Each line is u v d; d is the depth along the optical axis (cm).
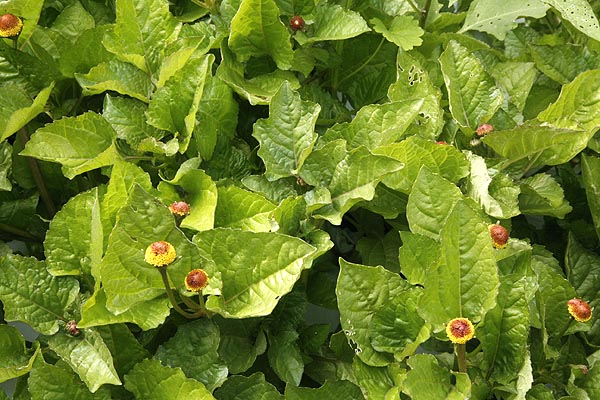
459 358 85
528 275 89
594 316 97
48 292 90
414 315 88
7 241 99
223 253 86
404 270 89
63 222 91
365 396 87
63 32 102
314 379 93
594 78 98
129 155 95
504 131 95
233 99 99
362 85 108
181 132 96
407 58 100
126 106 96
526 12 107
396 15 109
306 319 102
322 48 105
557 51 107
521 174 98
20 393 90
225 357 91
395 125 94
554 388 92
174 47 98
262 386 89
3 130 95
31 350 90
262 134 94
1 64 97
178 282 86
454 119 98
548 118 99
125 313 86
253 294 87
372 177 91
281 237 86
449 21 110
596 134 101
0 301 97
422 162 94
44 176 98
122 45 98
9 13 95
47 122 100
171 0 107
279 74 101
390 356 88
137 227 84
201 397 85
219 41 100
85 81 97
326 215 92
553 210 98
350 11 101
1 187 94
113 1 107
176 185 93
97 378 85
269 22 98
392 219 99
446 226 84
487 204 92
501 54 109
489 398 88
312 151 93
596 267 99
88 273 91
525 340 87
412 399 83
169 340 88
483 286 84
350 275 88
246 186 94
